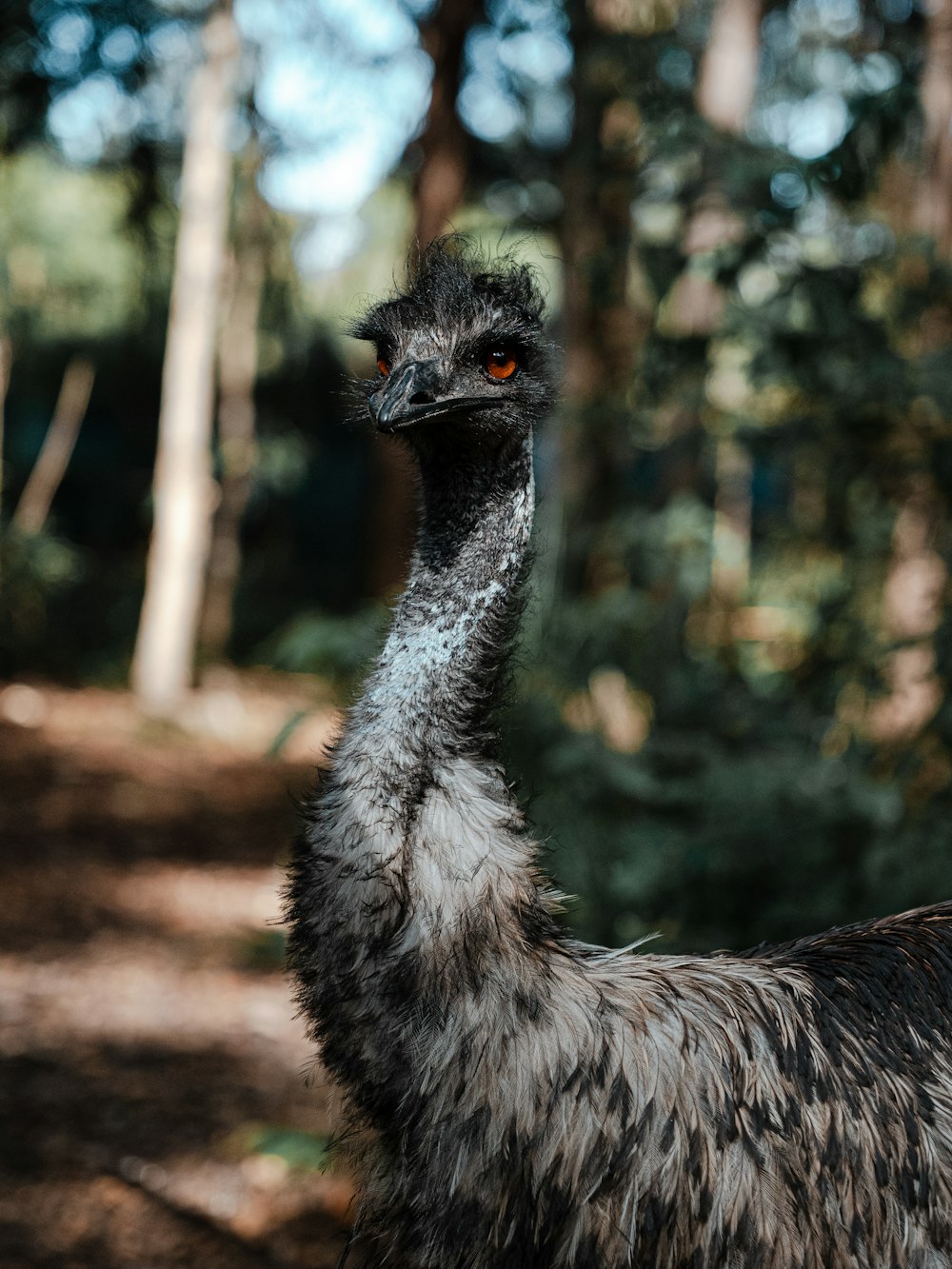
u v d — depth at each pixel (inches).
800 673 201.6
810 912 165.5
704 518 217.0
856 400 174.4
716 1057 88.1
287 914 88.0
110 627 629.9
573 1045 84.6
